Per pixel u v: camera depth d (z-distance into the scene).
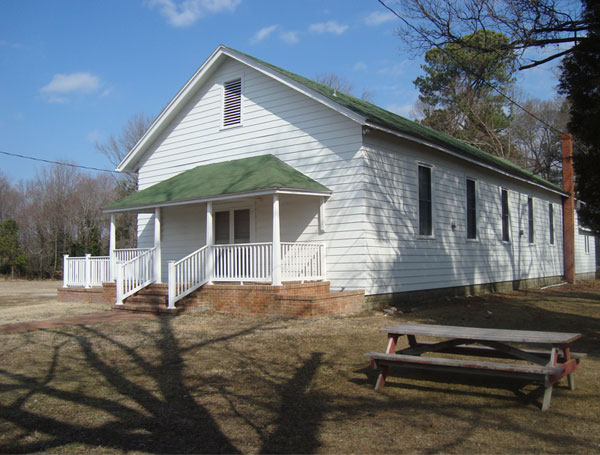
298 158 14.74
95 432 4.97
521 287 22.91
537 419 5.18
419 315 12.88
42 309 14.75
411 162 15.45
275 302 11.98
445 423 5.12
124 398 6.07
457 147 17.36
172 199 14.20
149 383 6.72
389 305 13.95
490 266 20.08
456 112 42.00
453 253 17.39
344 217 13.59
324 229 13.89
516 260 22.53
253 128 15.94
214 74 17.16
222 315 12.54
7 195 52.78
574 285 26.36
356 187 13.45
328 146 14.11
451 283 17.17
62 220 46.03
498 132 44.56
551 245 27.05
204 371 7.33
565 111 44.28
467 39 13.42
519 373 5.50
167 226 18.08
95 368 7.56
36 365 7.75
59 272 44.28
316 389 6.39
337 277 13.61
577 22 11.77
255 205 15.51
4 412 5.57
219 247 13.74
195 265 13.99
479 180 19.59
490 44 13.05
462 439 4.68
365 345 8.91
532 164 47.56
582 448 4.45
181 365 7.70
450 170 17.53
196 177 15.66
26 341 9.59
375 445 4.57
